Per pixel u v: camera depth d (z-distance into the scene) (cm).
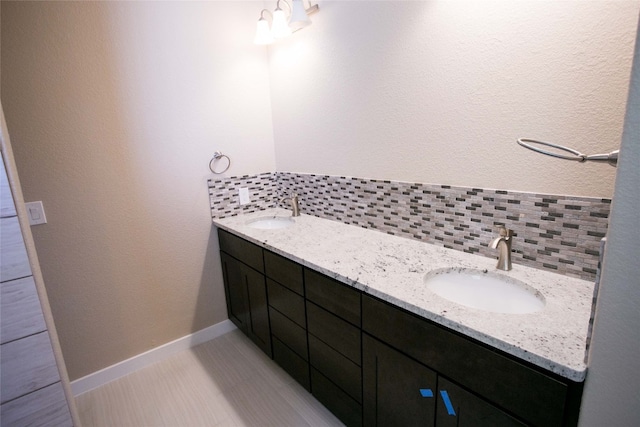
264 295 187
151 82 191
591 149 103
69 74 165
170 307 218
